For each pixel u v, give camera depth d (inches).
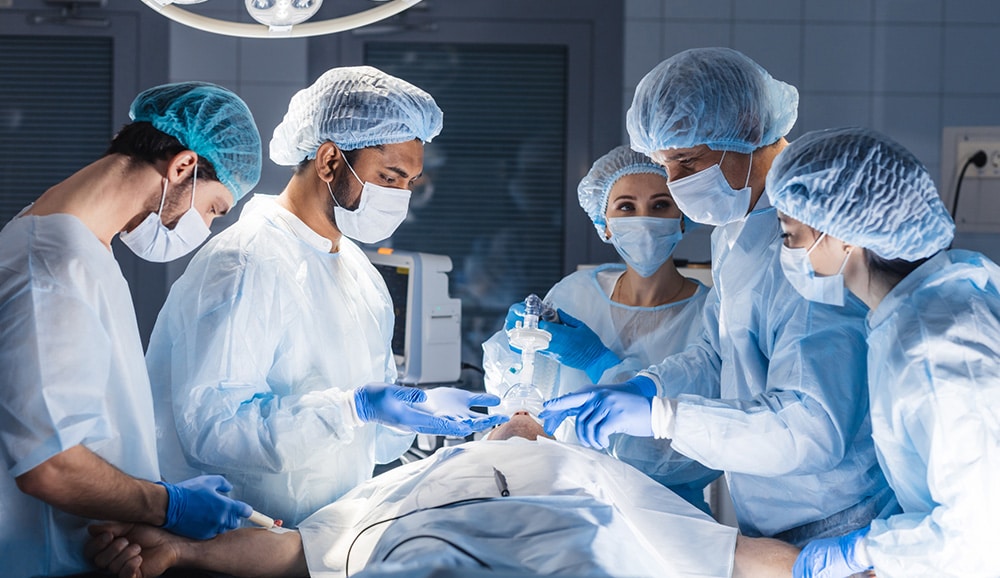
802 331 66.7
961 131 136.9
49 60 148.5
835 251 61.2
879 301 61.9
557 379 90.0
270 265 71.5
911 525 57.5
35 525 59.3
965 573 54.7
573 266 153.0
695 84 67.7
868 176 58.5
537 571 53.2
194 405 67.4
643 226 82.9
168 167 61.7
